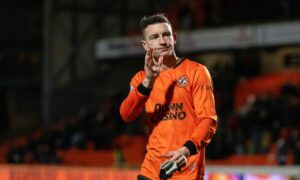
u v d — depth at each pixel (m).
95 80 41.94
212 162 27.73
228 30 32.81
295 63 34.66
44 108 40.59
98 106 39.97
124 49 36.44
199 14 35.53
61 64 41.06
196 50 34.09
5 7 44.06
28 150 34.56
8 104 44.38
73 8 41.50
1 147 39.88
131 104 7.16
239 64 34.56
